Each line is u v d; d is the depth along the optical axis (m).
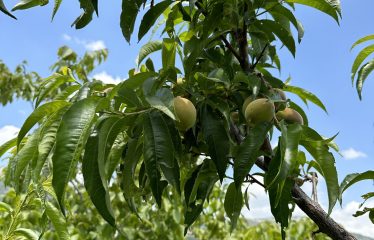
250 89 0.76
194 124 0.69
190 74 0.79
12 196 1.71
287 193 0.65
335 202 0.60
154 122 0.58
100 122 0.56
